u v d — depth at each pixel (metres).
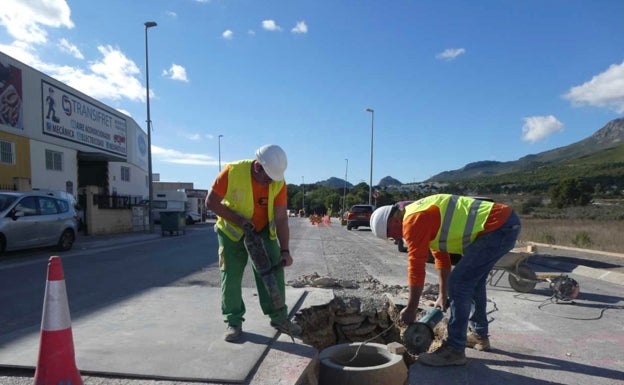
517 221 3.96
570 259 12.49
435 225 3.88
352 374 3.51
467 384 3.73
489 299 7.14
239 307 4.27
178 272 9.11
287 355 3.91
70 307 5.70
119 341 4.15
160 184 53.69
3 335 4.39
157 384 3.30
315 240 18.95
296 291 6.41
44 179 20.66
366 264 10.92
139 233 23.23
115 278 8.27
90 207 20.80
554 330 5.35
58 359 2.88
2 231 11.05
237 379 3.35
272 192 4.19
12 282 7.98
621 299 7.28
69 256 12.22
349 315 5.93
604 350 4.63
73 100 23.28
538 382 3.79
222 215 4.10
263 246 4.02
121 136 29.75
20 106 18.94
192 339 4.22
